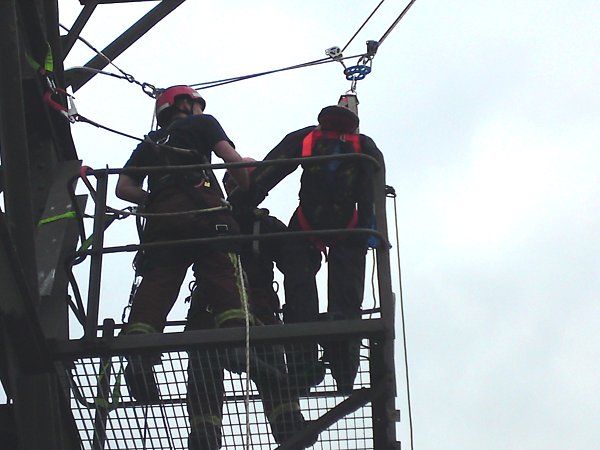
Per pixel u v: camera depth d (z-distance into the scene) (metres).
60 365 7.28
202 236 7.60
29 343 7.06
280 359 7.49
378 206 7.54
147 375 7.40
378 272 7.30
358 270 7.67
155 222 7.66
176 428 7.56
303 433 7.47
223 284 7.51
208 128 7.93
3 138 7.20
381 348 7.31
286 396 7.54
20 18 8.23
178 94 8.36
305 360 7.40
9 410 7.49
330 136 7.99
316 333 7.11
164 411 7.50
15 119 7.19
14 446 7.48
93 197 7.61
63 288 7.68
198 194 7.67
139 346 7.13
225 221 7.66
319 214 7.77
